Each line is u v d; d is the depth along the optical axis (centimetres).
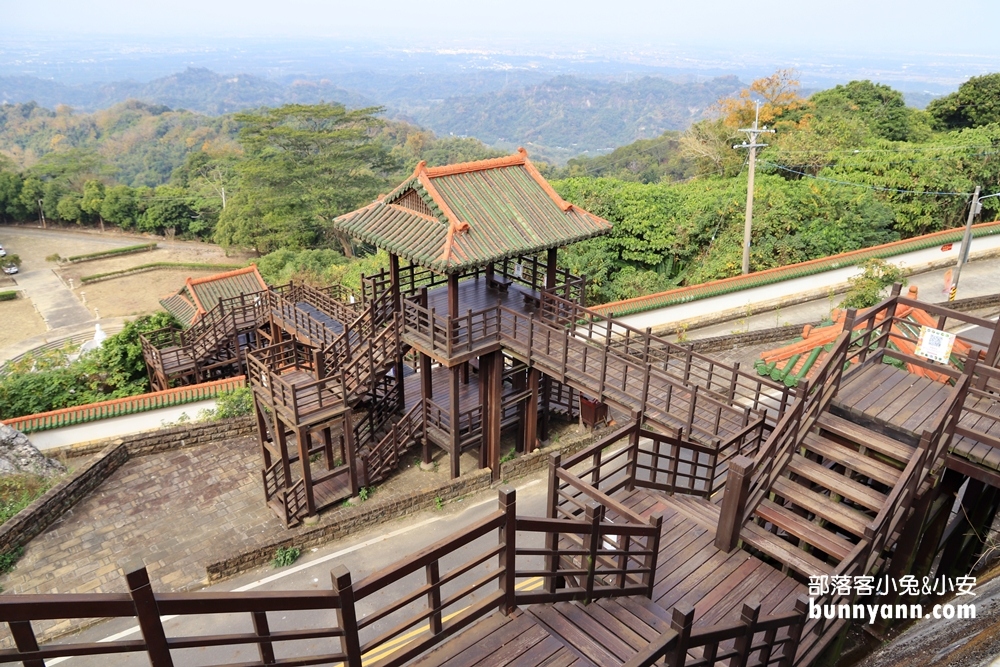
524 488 1578
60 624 1204
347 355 1584
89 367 2070
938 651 934
